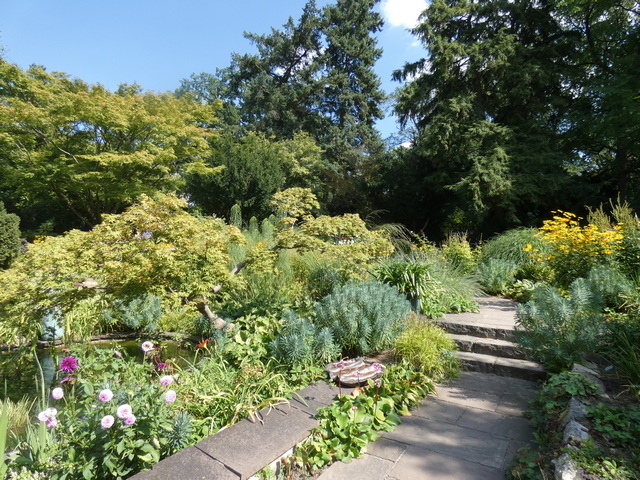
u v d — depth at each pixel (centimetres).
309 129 2694
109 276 411
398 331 442
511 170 1591
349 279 568
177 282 442
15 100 1234
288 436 256
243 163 1867
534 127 1603
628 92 1303
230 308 567
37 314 412
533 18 1689
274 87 2680
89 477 196
